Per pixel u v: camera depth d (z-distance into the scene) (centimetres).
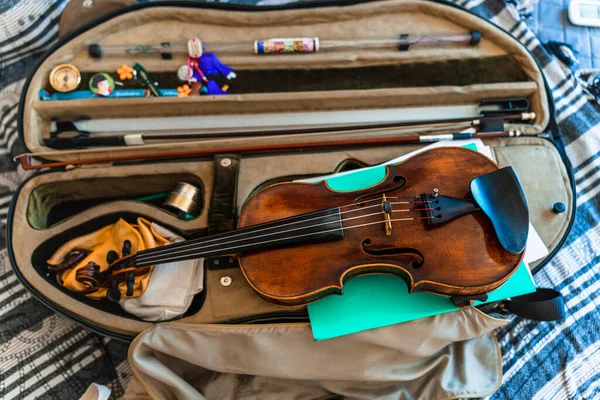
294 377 151
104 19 156
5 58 185
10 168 184
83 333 174
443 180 140
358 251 134
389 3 159
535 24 201
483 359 160
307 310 146
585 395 172
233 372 152
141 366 141
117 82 159
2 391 167
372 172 153
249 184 158
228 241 133
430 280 129
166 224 154
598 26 200
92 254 153
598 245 186
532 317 147
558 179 160
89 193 166
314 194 141
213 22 159
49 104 155
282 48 157
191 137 159
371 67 162
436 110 165
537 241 149
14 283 176
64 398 168
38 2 180
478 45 163
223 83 161
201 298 152
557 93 194
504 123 164
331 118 164
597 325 179
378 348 148
